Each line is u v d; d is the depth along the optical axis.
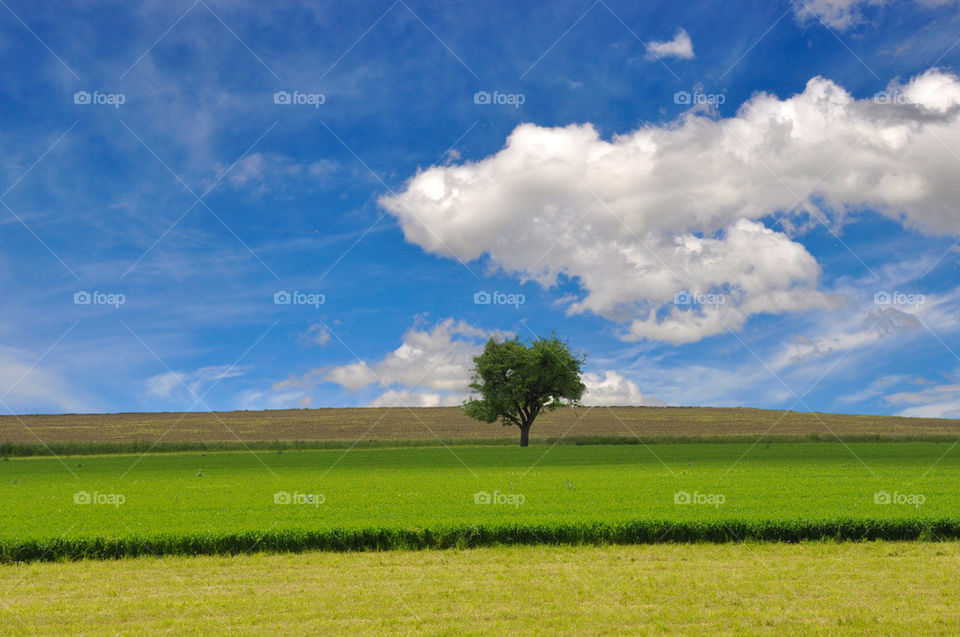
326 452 72.00
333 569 16.72
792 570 16.33
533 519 21.23
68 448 75.38
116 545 18.19
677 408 141.25
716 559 17.56
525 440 83.31
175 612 13.32
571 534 19.62
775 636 11.83
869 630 12.09
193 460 61.59
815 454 58.94
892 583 15.14
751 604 13.66
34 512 25.14
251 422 124.81
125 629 12.36
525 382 80.56
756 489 30.75
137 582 15.57
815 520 20.09
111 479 42.78
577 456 60.38
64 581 15.75
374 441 83.44
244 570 16.67
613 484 33.59
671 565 16.91
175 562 17.48
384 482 37.25
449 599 14.08
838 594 14.30
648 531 19.67
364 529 19.27
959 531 19.92
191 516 23.50
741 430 105.75
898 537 19.91
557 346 82.62
